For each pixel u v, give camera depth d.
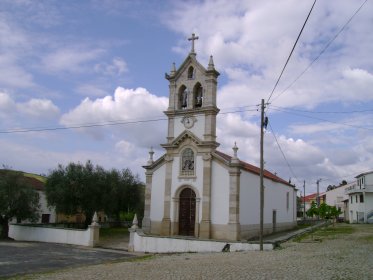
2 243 30.88
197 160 32.97
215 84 33.91
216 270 15.64
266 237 37.00
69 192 37.28
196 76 34.31
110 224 51.34
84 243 30.64
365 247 24.94
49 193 37.62
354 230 46.22
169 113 34.75
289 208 50.84
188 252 26.00
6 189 34.81
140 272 15.93
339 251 22.50
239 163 31.38
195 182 32.72
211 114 33.00
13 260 21.86
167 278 14.16
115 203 40.78
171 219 33.38
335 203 95.88
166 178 34.12
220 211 31.55
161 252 26.95
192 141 33.31
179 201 33.56
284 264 16.91
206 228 31.41
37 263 20.89
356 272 14.54
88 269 17.75
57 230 32.81
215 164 32.44
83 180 37.94
